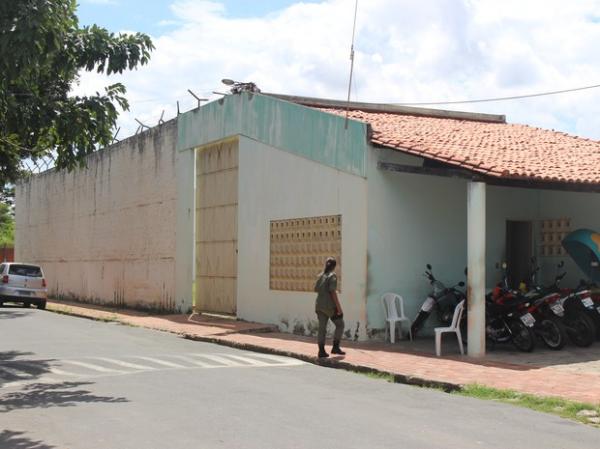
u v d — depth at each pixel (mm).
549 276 16453
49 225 33562
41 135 11500
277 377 10469
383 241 14328
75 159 11297
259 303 17641
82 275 29578
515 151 14703
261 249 17641
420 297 14641
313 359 12180
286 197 16688
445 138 15141
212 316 19812
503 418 7711
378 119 17094
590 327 13211
